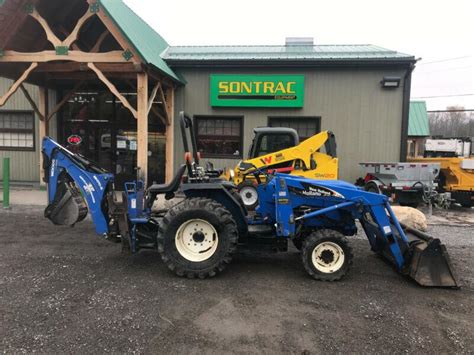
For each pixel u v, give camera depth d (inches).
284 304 148.6
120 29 330.6
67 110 484.1
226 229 176.2
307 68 444.1
